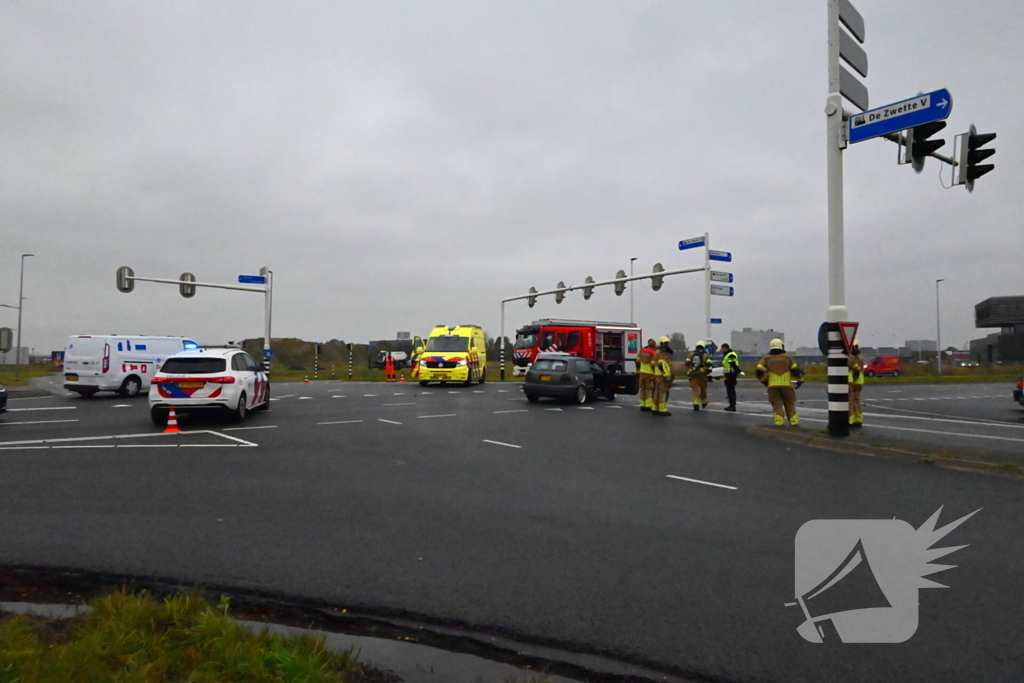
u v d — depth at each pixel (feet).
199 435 42.60
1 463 32.30
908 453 34.32
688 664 12.30
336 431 44.93
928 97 36.50
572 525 21.59
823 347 40.93
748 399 80.74
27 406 62.03
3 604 14.97
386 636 13.62
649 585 16.17
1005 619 14.24
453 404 66.44
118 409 59.16
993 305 214.90
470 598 15.38
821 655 12.59
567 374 66.80
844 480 28.89
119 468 31.09
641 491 26.63
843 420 39.91
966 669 12.03
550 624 13.98
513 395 79.10
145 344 76.23
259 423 49.42
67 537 20.01
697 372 64.18
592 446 38.63
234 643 12.15
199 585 16.12
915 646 12.97
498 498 25.38
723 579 16.62
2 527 21.08
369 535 20.39
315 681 10.93
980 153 38.78
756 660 12.42
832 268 41.09
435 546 19.30
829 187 41.60
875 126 39.24
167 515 22.66
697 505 24.31
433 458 34.32
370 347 198.18
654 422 51.26
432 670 12.19
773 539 20.06
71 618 13.80
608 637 13.38
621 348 124.36
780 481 28.66
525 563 17.79
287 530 20.90
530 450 37.09
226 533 20.54
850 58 42.75
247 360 55.47
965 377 162.30
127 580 16.47
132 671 11.14
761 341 261.44
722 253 97.50
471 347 100.01
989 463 31.22
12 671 10.85
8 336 73.61
